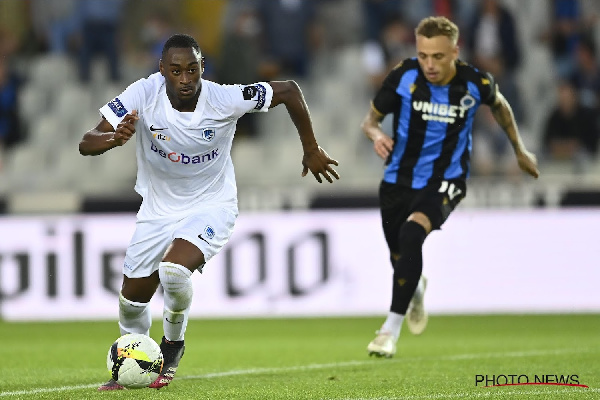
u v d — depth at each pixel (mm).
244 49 53625
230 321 43219
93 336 37188
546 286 42594
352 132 55781
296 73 57062
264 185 51844
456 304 42906
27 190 55281
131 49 61438
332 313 42562
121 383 18781
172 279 18906
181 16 61938
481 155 50594
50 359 28328
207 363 26625
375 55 57656
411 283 24016
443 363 25500
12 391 20266
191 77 18641
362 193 42750
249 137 55688
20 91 59188
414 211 25297
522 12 58875
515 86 53438
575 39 56406
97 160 56062
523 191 42750
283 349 31125
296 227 42719
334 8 59031
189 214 19922
